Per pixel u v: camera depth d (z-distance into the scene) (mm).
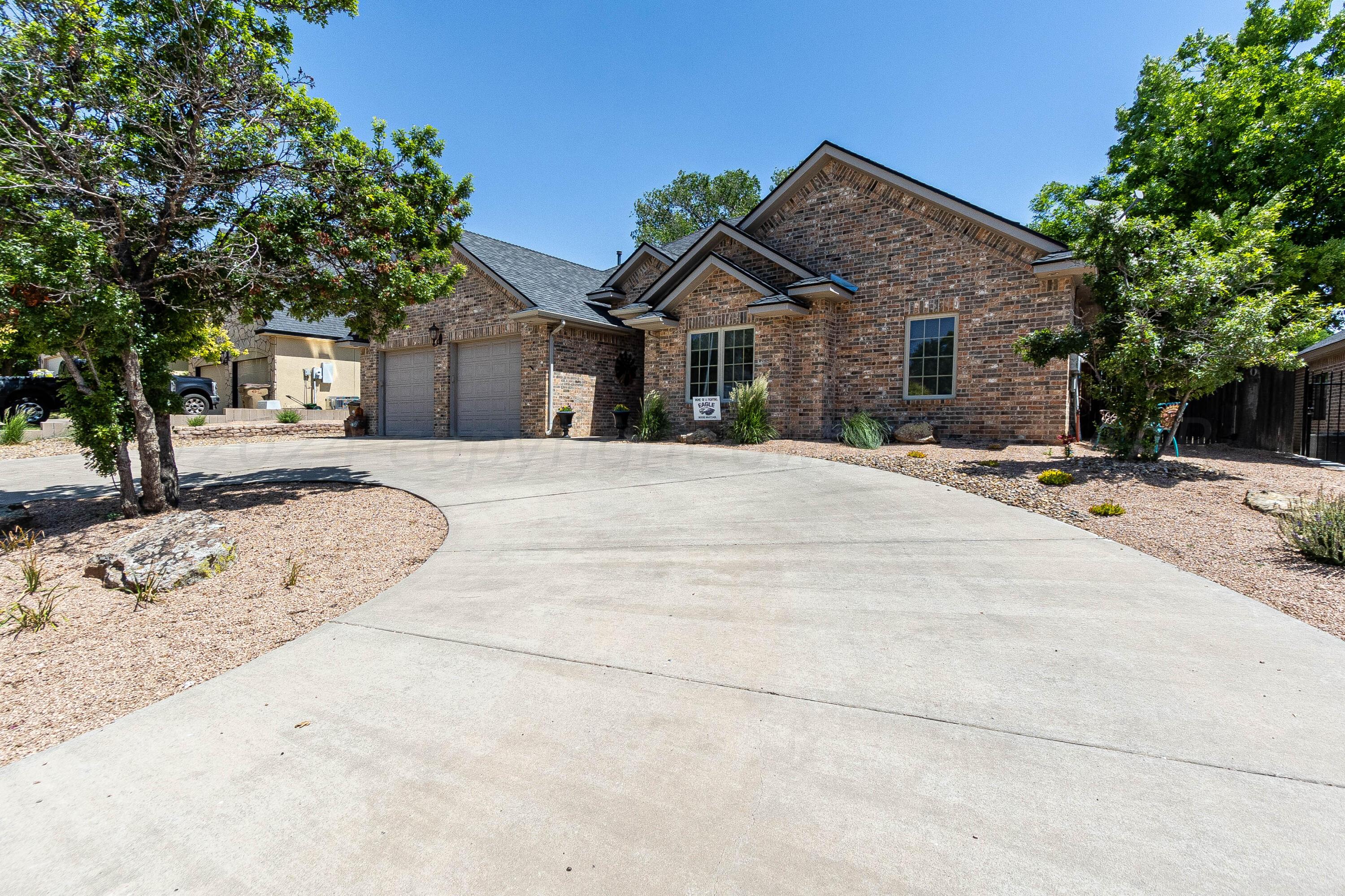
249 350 24141
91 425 6445
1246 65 15500
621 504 6859
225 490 8234
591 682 2996
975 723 2578
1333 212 14484
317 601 4312
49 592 4535
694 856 1877
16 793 2297
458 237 8766
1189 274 7551
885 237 12195
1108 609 3807
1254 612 3734
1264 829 1942
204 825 2080
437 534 5918
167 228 6602
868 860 1847
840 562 4773
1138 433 8055
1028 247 10625
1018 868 1803
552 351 14703
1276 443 12086
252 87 6582
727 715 2674
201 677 3234
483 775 2299
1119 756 2342
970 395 11266
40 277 5238
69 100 5828
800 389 12461
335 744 2535
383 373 18578
